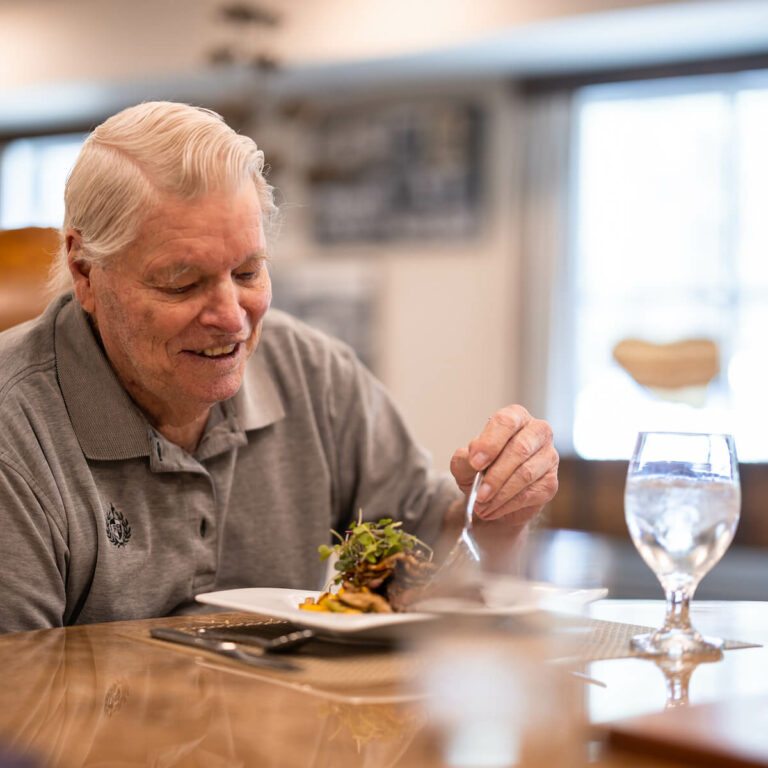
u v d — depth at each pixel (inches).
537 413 235.5
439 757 23.8
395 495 61.4
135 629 39.7
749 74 220.5
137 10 236.7
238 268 45.9
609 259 235.5
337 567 38.9
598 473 224.2
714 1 187.5
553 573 41.4
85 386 49.6
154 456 50.3
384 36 217.0
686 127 229.6
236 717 27.0
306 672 31.9
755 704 26.5
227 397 48.4
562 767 23.1
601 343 234.8
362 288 255.4
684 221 229.5
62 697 28.8
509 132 242.2
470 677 31.2
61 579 46.9
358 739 25.0
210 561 52.9
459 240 246.2
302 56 223.1
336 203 259.0
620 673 32.2
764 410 220.5
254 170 45.7
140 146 44.6
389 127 252.4
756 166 223.8
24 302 68.7
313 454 59.1
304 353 61.6
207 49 228.4
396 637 34.9
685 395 194.4
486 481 47.4
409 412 251.6
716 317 225.6
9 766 22.2
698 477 34.0
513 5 204.7
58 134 290.2
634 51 218.1
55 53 247.1
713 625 41.9
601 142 236.8
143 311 45.6
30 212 297.3
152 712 27.4
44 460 47.5
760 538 208.8
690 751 23.0
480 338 244.8
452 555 40.7
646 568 205.2
